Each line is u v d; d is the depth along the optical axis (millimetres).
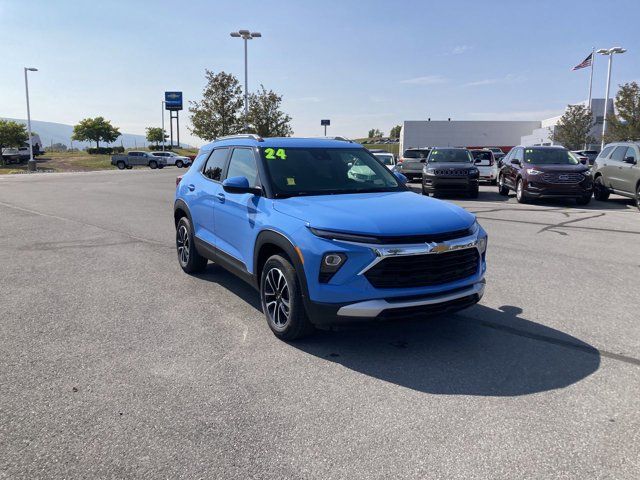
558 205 14641
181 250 6984
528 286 6137
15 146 57000
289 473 2658
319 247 3889
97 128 84312
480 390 3553
